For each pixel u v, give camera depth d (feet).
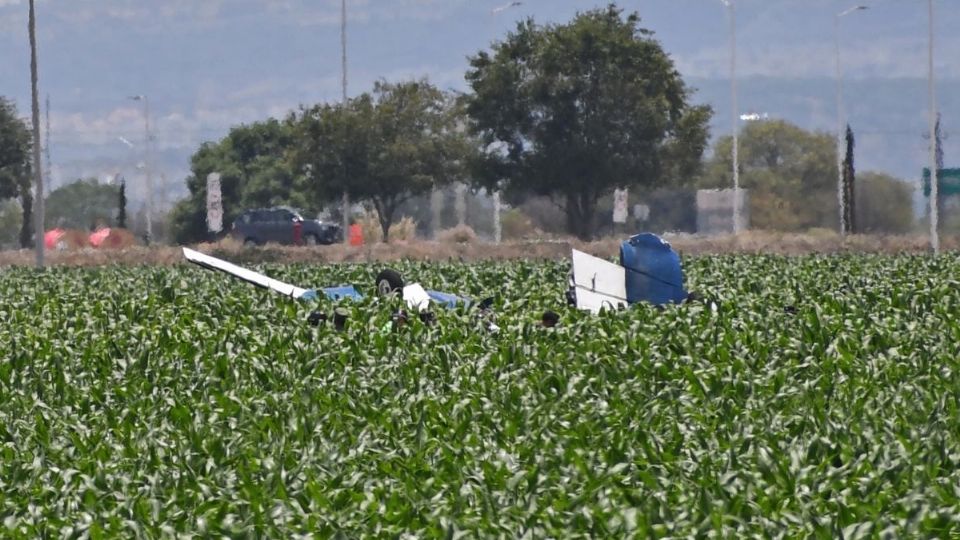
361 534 131.23
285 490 145.28
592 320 252.62
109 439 178.91
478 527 130.93
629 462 151.43
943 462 150.71
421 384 205.67
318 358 223.71
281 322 283.38
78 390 212.02
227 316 297.74
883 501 135.33
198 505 141.28
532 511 135.95
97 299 353.10
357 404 188.65
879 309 282.77
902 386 188.14
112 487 152.35
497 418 179.01
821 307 274.36
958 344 225.56
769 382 195.31
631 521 130.82
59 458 168.55
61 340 260.62
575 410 181.27
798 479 143.64
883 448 149.59
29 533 138.00
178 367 225.97
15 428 187.11
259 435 174.09
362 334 246.06
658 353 218.79
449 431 172.04
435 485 147.23
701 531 127.54
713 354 220.02
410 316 263.49
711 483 140.26
